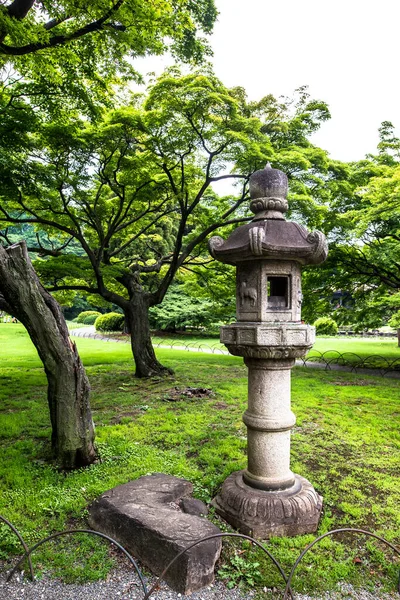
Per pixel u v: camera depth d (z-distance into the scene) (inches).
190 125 377.4
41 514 176.2
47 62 285.1
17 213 520.1
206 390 396.2
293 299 174.1
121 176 446.3
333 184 451.8
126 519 155.4
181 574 133.2
